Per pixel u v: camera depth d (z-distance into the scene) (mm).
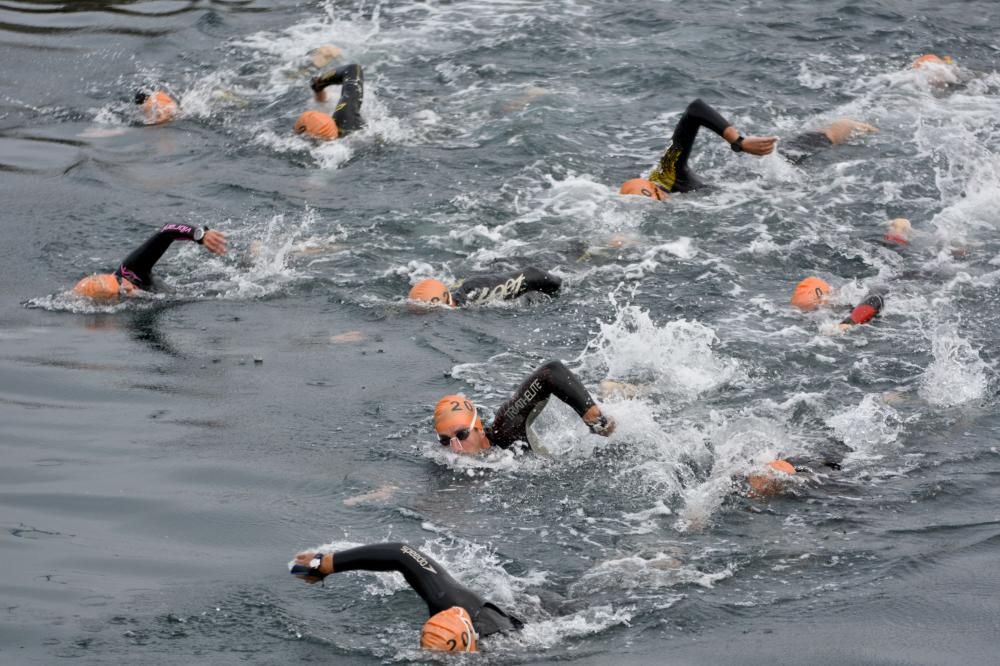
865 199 18141
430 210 18188
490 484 11047
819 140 20219
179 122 22562
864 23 26156
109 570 9430
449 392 12922
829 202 18094
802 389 12734
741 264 16219
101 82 24609
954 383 12727
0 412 12469
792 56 24266
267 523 10273
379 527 10242
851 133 20453
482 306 15352
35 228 17906
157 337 14625
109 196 19141
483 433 11688
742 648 8273
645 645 8398
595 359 13656
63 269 16656
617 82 23203
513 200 18438
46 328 14891
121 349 14281
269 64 25281
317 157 20531
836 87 22688
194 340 14531
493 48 25312
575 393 11367
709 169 19391
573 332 14453
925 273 15758
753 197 18344
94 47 26594
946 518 10156
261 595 9109
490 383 13094
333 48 25672
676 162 18453
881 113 21391
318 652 8375
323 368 13641
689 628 8625
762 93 22453
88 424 12266
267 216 18188
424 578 8617
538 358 13797
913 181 18672
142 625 8641
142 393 13016
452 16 27875
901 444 11555
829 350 13656
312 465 11391
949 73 23094
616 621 8742
